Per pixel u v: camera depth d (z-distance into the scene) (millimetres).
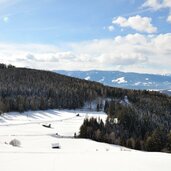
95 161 31766
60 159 32844
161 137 105688
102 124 127875
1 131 113375
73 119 163375
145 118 151750
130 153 38750
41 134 110188
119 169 28438
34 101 182875
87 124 122875
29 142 88062
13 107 172125
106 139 111312
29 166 29578
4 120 149125
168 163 30781
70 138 104688
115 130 127125
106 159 32750
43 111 181125
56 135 111812
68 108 196500
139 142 104000
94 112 192875
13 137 96625
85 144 91812
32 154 36594
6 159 32812
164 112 187875
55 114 176500
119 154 37438
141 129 138000
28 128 127438
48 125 138375
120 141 108250
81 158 33562
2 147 44688
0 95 187000
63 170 28125
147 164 30234
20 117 160250
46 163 30828
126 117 142500
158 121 163375
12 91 196000
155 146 100812
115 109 172375
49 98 195750
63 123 149375
